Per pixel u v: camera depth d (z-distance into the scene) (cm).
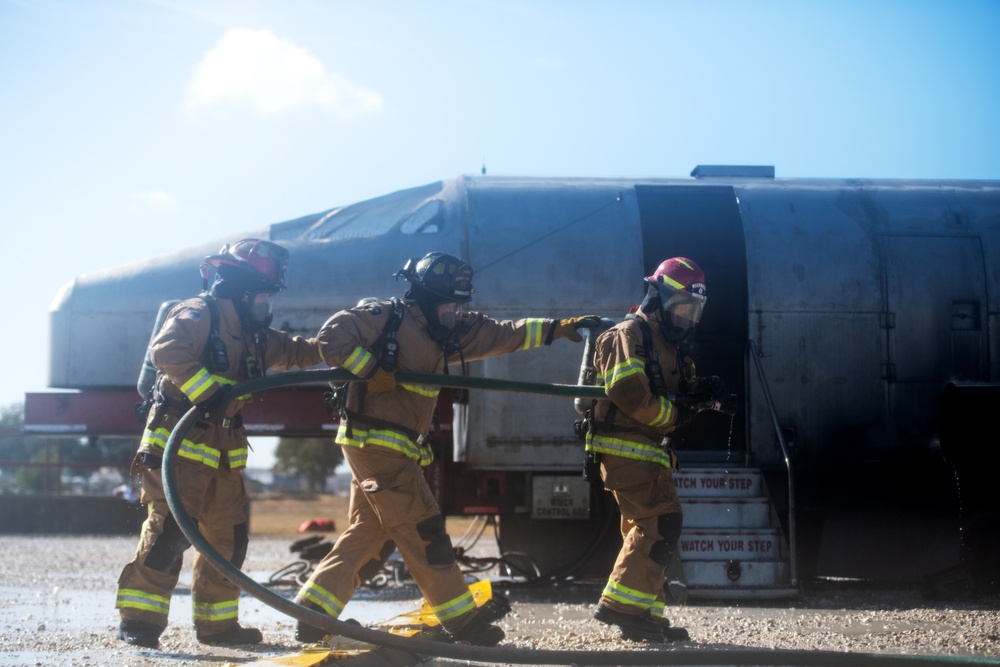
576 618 767
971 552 905
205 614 607
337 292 1018
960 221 1060
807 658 462
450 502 1019
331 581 561
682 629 619
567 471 1004
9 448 5619
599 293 1012
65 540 1844
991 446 905
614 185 1077
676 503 594
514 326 595
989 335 1034
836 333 1017
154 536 596
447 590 541
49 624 741
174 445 504
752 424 999
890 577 944
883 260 1033
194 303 580
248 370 593
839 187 1091
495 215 1039
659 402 570
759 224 1038
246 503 622
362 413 544
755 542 874
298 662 485
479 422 996
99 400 1062
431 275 555
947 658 461
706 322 1007
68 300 1072
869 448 1009
